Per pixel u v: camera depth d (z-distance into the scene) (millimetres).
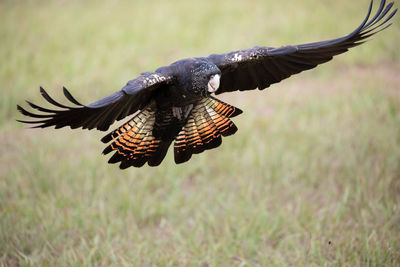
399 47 22797
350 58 21875
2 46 22812
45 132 15672
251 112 16516
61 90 18156
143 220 11250
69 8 29906
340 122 15461
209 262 9609
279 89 18891
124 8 29266
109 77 19203
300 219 10812
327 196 11844
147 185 12625
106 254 9656
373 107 16250
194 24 25438
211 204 11742
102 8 29562
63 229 10664
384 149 13477
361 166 12719
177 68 6535
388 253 9336
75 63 20562
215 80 6496
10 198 11945
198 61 6605
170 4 29766
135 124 6676
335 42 6613
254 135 14844
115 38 23703
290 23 25344
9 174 12719
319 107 16641
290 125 15523
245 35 23609
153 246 10133
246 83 7355
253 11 27906
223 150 14250
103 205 11484
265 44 22562
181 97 6621
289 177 12672
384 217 10602
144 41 23219
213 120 6902
